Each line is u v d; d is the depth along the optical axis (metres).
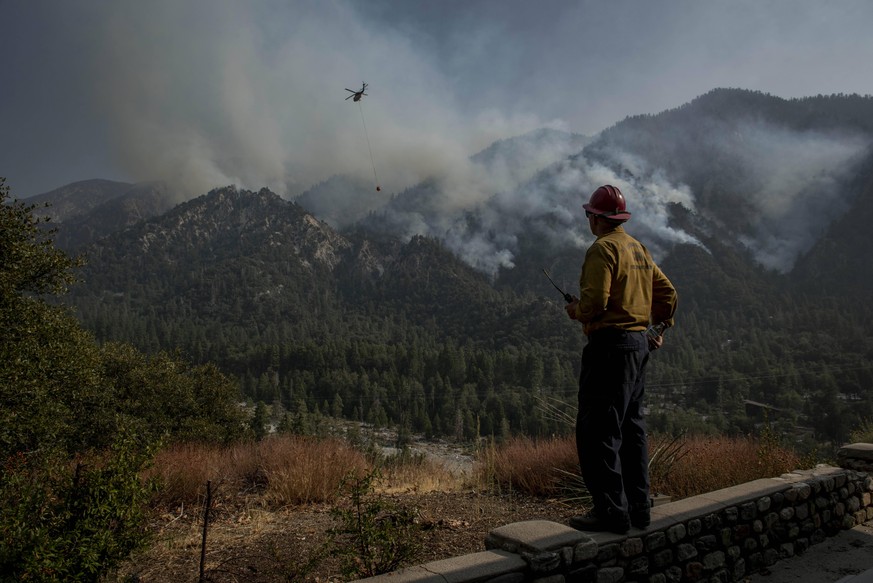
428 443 82.75
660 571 2.72
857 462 4.46
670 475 5.68
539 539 2.33
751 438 6.95
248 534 4.74
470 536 4.37
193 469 6.50
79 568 2.85
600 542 2.48
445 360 140.88
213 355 172.62
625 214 2.86
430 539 4.26
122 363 23.75
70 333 13.96
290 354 160.00
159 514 5.55
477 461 7.53
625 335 2.63
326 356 155.75
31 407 11.64
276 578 3.65
